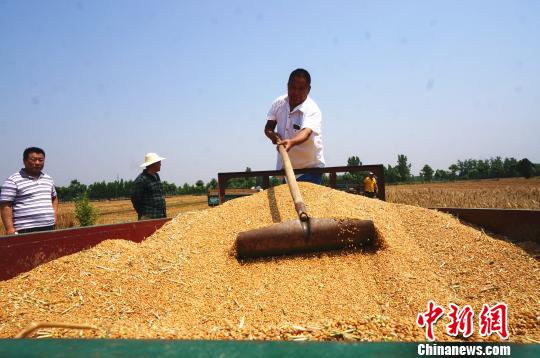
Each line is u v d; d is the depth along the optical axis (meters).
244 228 3.38
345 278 2.80
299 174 4.68
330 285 2.73
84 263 2.92
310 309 2.47
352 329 1.97
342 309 2.47
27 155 5.49
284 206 3.64
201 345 0.97
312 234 3.02
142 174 6.75
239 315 2.41
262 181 4.76
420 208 4.07
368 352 0.93
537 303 2.43
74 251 3.40
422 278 2.80
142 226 4.25
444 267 3.07
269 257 3.06
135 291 2.61
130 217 26.00
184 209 29.97
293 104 5.04
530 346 1.00
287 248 3.02
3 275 2.76
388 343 0.97
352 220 3.10
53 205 5.97
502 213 3.94
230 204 3.93
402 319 2.23
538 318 2.18
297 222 3.04
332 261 2.99
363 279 2.81
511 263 3.08
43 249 3.11
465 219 4.39
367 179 8.54
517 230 3.78
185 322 2.31
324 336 1.88
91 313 2.39
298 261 3.00
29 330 1.16
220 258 3.03
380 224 3.38
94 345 0.98
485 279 2.87
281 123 5.18
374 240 3.16
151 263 2.91
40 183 5.60
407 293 2.57
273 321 2.33
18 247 2.89
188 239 3.28
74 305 2.47
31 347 0.97
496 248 3.33
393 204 4.17
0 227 17.41
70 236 3.37
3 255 2.77
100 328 1.86
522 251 3.30
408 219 3.79
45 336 1.91
